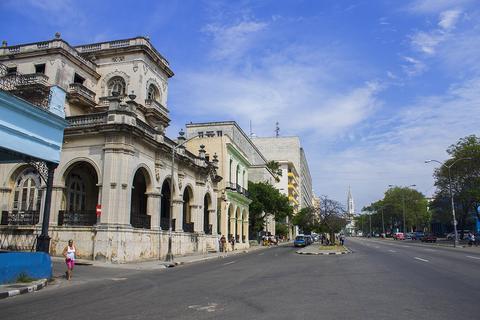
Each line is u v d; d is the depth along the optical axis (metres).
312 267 21.47
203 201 39.78
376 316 8.48
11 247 26.86
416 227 135.12
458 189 66.44
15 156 16.91
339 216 51.88
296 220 82.81
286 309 9.45
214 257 34.03
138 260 27.16
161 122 38.53
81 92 33.44
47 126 16.39
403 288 12.53
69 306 10.80
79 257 25.70
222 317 8.73
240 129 66.38
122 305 10.73
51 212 26.91
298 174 133.25
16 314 9.81
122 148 26.33
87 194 30.64
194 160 38.66
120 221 25.70
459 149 66.31
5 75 16.97
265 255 36.28
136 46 36.50
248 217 59.69
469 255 28.50
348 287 13.04
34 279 15.55
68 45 33.84
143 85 36.81
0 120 14.10
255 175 75.88
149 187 30.00
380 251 36.12
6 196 28.16
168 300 11.38
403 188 111.44
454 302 10.02
